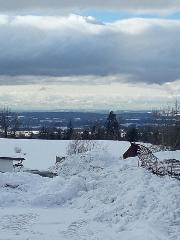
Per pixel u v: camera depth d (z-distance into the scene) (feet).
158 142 218.79
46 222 60.08
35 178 85.40
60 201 72.95
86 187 76.64
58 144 197.98
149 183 66.18
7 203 71.67
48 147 192.65
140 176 70.85
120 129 336.08
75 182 76.69
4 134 332.19
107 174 82.64
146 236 48.67
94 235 52.90
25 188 79.71
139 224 53.36
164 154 116.06
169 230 50.29
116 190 69.97
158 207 56.39
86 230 55.26
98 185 76.28
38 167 162.91
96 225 57.41
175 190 59.77
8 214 64.75
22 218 62.44
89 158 100.94
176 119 229.66
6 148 186.91
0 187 79.30
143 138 277.23
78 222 59.62
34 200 72.28
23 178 83.87
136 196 61.05
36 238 52.21
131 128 286.25
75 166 99.40
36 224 59.00
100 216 60.49
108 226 56.59
